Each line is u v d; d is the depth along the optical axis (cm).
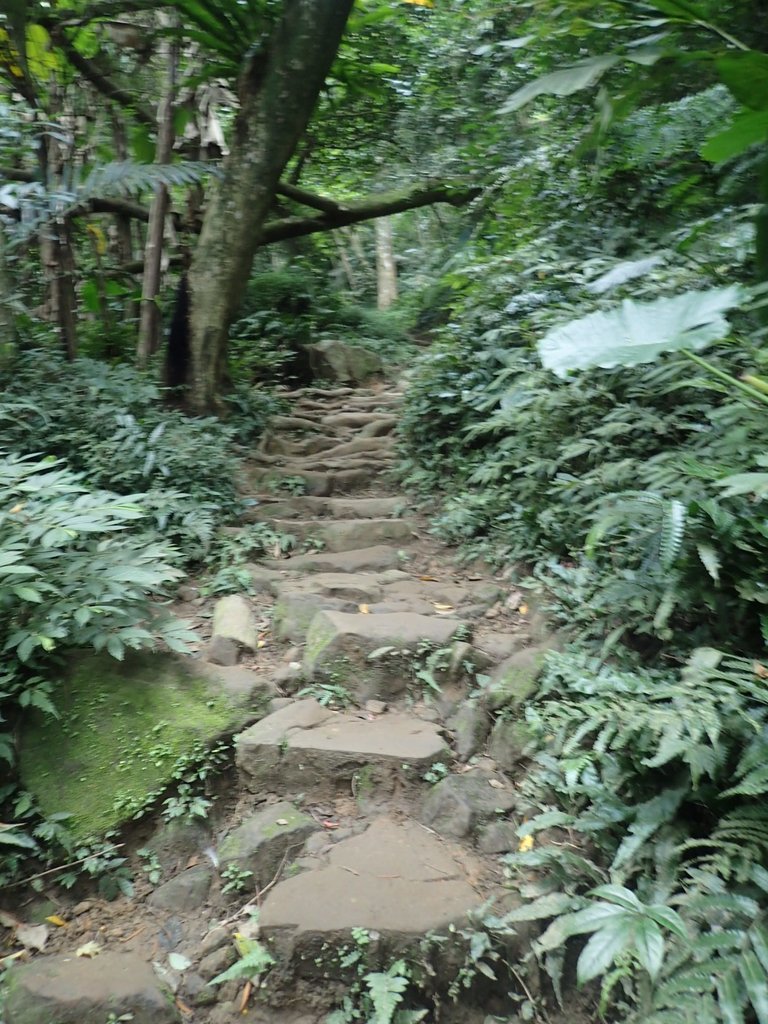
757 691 207
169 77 593
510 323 512
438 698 294
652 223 527
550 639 314
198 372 554
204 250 548
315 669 299
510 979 203
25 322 543
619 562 306
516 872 224
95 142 665
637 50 286
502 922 204
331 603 346
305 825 237
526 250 545
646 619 279
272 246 1191
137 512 272
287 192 750
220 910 221
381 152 900
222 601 349
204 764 254
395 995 188
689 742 201
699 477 261
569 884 217
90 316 753
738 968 172
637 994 191
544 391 387
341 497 518
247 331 840
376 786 254
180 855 237
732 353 332
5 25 493
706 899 186
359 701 294
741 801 211
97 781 244
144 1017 188
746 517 240
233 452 539
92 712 258
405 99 809
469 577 399
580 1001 202
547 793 246
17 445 410
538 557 372
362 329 1013
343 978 197
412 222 1559
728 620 254
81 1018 185
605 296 426
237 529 426
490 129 726
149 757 251
